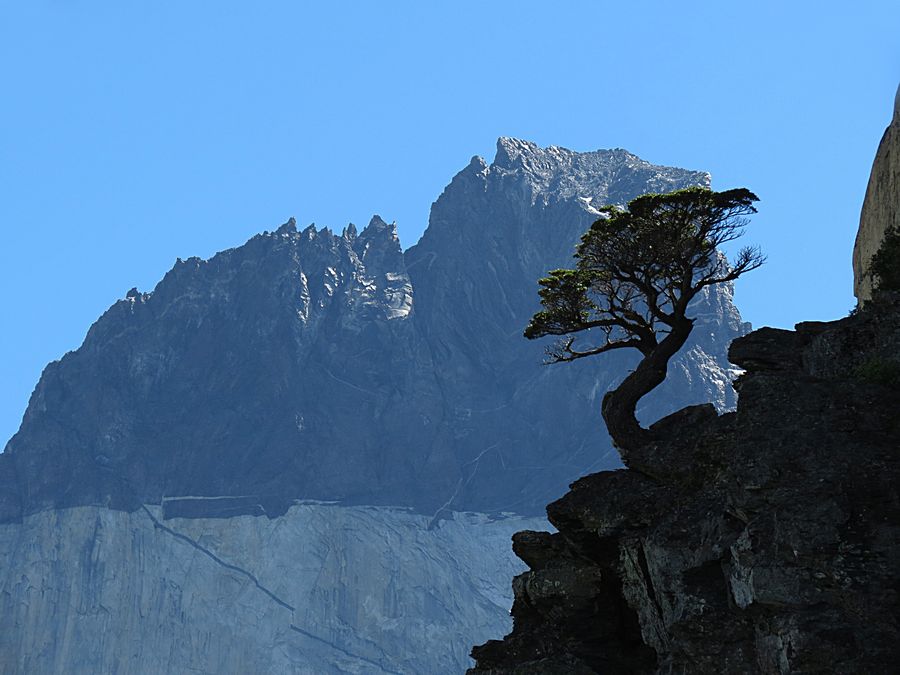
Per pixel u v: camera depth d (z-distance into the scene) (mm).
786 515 73125
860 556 71000
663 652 83562
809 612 70500
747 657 74500
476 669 92688
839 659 68500
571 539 91688
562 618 91562
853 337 84500
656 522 87688
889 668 67812
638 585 87688
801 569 71625
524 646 92000
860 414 77188
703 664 75688
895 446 75312
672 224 103000
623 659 88938
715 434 88312
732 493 76625
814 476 74500
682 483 89125
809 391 78938
